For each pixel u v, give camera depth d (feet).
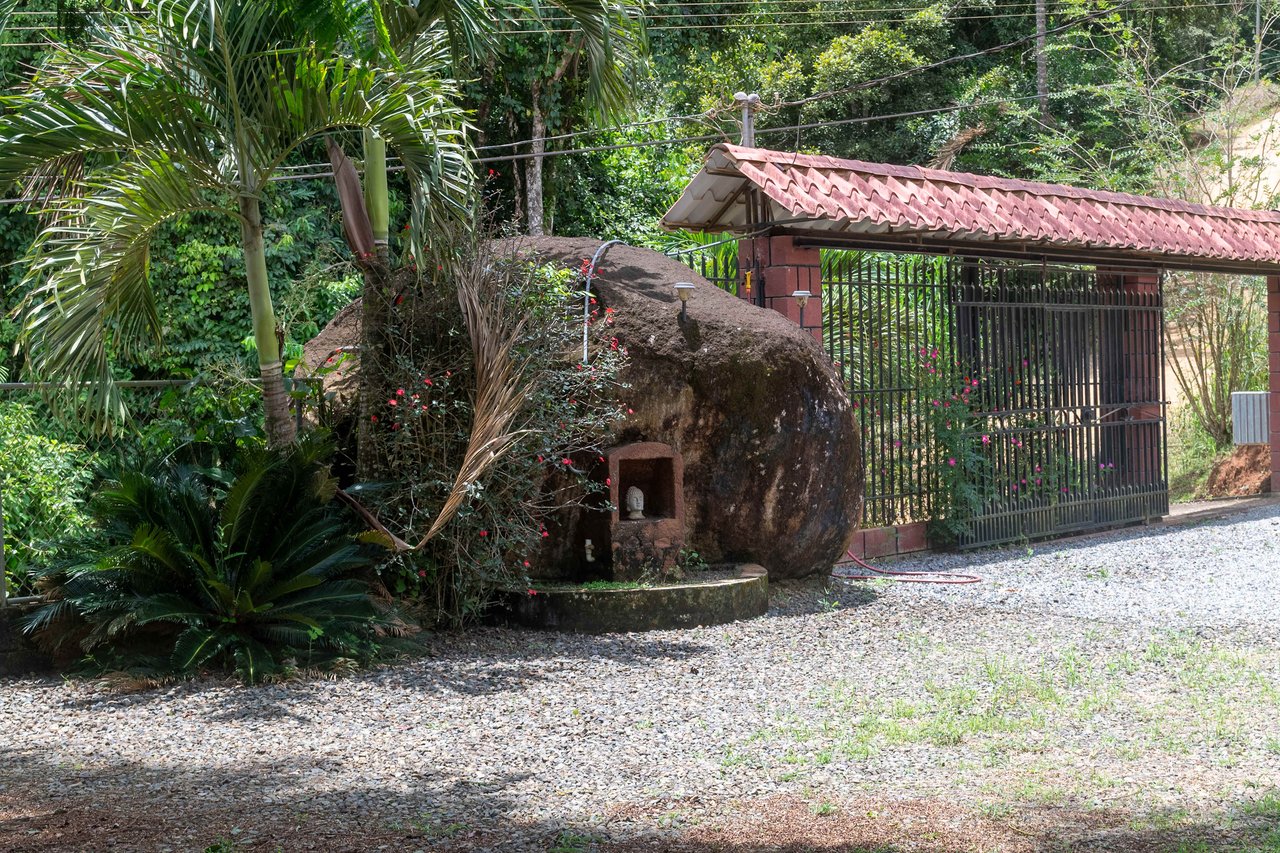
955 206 38.42
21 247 59.11
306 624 23.66
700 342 29.30
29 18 49.01
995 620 28.73
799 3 115.03
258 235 25.94
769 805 15.26
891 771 16.78
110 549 23.52
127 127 23.80
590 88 29.32
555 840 13.89
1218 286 64.64
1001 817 14.60
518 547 27.63
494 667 24.06
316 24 21.67
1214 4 104.22
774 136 104.88
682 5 86.69
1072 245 42.19
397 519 26.58
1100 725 19.12
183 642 22.75
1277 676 22.43
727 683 22.53
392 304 27.02
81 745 18.92
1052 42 109.50
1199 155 74.38
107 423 25.48
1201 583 34.45
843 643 26.09
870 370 39.50
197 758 17.97
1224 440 65.62
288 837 13.99
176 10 23.88
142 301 25.68
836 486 31.60
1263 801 14.88
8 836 14.16
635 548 28.66
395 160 61.46
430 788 16.16
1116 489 47.70
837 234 36.73
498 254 28.22
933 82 109.91
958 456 40.37
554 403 27.17
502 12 27.17
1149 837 13.73
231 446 27.48
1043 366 44.65
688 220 38.29
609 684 22.54
